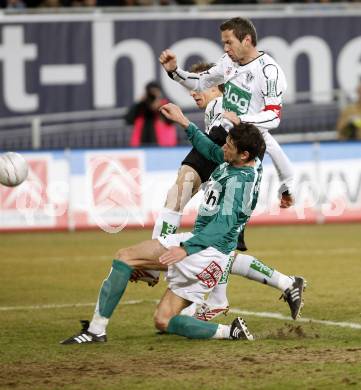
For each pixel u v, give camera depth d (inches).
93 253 2129.7
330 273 1740.9
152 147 2566.4
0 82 2815.0
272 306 1401.3
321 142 2642.7
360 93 2861.7
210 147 1206.9
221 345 1098.7
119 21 2854.3
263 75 1283.2
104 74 2856.8
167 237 1133.1
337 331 1176.8
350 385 895.1
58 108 2842.0
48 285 1675.7
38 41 2824.8
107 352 1075.9
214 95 1353.3
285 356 1027.3
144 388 901.2
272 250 2110.0
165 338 1155.9
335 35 2957.7
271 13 2923.2
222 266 1117.1
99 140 2854.3
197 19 2888.8
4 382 934.4
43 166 2546.8
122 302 1475.1
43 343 1141.1
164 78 2883.9
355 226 2581.2
